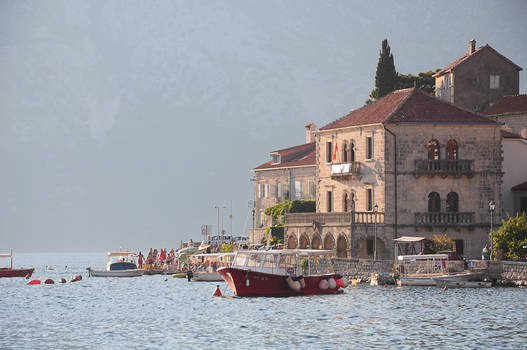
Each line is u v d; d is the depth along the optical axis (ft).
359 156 511.40
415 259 442.91
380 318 323.57
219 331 298.35
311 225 517.96
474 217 499.10
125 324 322.96
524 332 288.10
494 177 501.56
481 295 391.86
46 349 265.75
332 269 451.12
